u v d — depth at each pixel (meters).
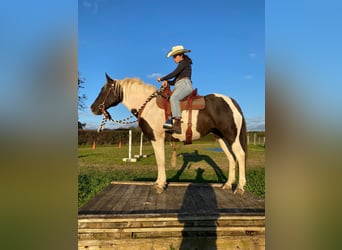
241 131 3.49
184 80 3.39
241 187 3.58
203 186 4.15
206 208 2.95
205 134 3.49
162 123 3.45
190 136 3.42
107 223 2.62
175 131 3.29
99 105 3.62
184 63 3.43
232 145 3.49
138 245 2.61
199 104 3.36
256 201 3.25
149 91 3.60
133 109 3.61
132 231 2.63
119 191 3.80
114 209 2.89
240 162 3.54
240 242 2.66
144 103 3.49
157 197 3.45
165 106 3.40
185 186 4.16
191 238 2.64
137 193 3.69
